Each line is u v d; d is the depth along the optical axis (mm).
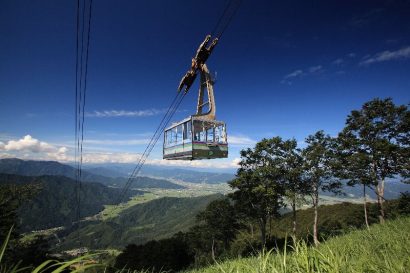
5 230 22578
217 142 19516
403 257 3537
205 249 66062
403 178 27547
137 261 53625
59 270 1957
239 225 56094
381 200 29359
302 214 68250
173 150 21359
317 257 3088
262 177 34438
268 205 34594
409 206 28125
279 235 40875
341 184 34375
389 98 28250
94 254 2225
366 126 28234
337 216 56062
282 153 35312
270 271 3014
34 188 28297
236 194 37531
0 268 2057
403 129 27422
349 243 6109
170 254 57500
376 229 10320
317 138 34938
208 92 19688
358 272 3043
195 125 18781
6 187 26266
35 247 32031
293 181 35594
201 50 18875
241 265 3668
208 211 57375
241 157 37031
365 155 28125
